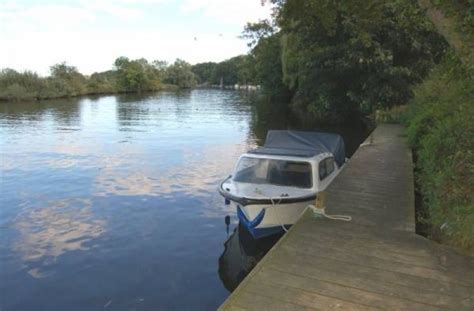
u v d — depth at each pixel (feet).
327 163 29.50
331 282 13.19
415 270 13.94
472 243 15.42
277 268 14.16
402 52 78.33
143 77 302.86
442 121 27.91
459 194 18.17
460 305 11.81
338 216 19.54
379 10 31.17
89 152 59.72
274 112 128.16
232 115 121.60
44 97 199.52
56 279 21.48
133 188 39.68
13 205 34.01
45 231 28.32
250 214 24.43
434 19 17.47
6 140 71.15
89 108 149.48
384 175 28.60
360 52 74.79
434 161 23.85
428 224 20.39
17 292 20.16
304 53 86.63
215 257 24.30
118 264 23.35
